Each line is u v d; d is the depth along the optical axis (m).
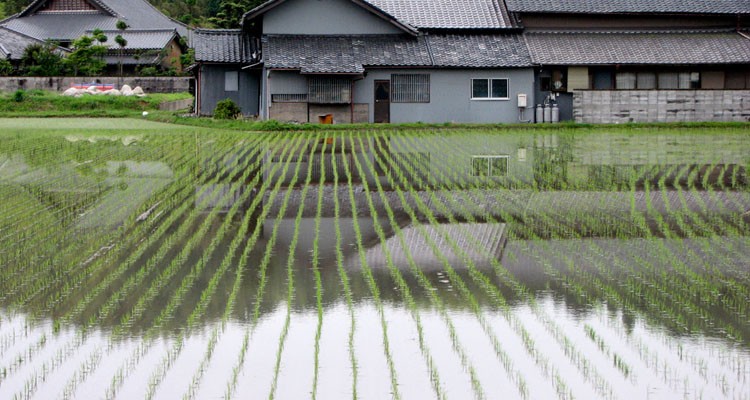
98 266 13.26
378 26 37.28
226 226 16.23
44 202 18.27
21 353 9.56
